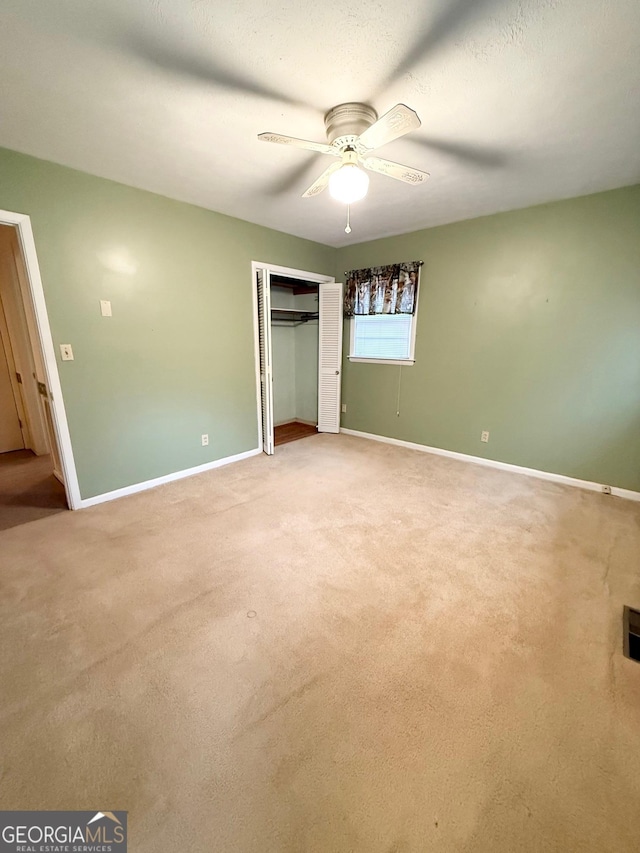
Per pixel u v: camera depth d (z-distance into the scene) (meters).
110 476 3.02
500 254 3.42
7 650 1.58
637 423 2.96
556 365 3.28
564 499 3.05
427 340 4.07
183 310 3.27
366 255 4.43
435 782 1.12
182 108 1.81
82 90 1.67
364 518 2.72
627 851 0.97
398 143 2.13
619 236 2.84
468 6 1.23
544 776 1.14
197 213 3.23
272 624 1.72
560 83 1.60
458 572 2.11
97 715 1.31
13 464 3.82
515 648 1.60
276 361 5.64
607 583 2.02
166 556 2.24
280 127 1.99
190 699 1.37
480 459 3.89
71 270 2.58
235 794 1.09
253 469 3.73
